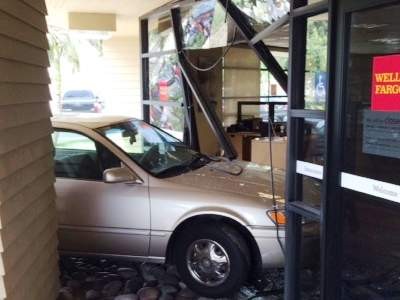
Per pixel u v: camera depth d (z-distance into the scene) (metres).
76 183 4.43
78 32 9.84
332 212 2.91
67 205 4.41
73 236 4.43
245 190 4.25
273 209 4.03
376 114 2.60
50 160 3.75
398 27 2.44
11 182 2.82
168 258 4.36
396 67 2.46
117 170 4.29
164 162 4.76
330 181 2.90
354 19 2.71
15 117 2.92
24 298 2.98
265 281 4.50
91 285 4.55
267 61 5.48
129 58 13.26
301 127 3.26
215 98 9.28
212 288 4.13
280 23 4.50
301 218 3.37
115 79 13.34
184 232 4.20
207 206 4.12
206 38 6.66
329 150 2.89
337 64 2.80
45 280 3.50
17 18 3.03
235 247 4.04
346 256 2.91
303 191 3.38
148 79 9.16
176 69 7.85
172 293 4.28
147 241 4.29
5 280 2.65
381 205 2.69
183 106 7.43
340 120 2.80
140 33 9.28
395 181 2.52
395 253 2.66
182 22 7.39
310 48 3.37
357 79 2.71
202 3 6.70
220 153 8.55
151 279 4.61
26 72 3.19
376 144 2.61
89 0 8.03
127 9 8.73
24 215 3.04
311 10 2.99
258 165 5.18
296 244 3.36
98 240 4.39
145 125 5.36
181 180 4.40
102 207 4.35
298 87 3.23
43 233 3.48
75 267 4.98
